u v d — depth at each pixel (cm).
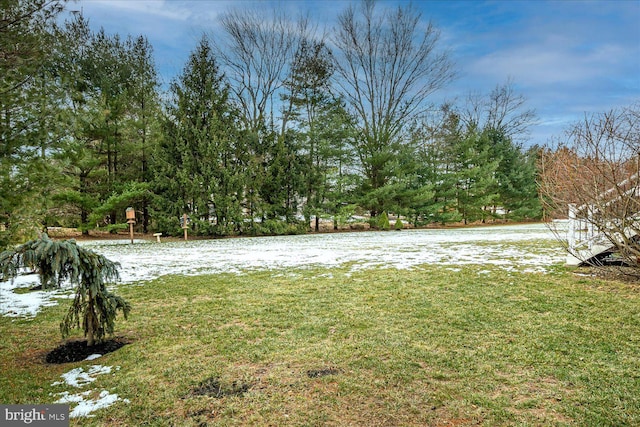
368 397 245
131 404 244
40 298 571
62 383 278
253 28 2328
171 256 1044
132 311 474
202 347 346
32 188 399
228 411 232
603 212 529
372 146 2442
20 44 383
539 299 477
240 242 1546
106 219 2139
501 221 3044
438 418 218
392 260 852
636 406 226
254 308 477
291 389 258
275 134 2141
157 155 1814
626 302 454
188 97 1927
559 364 288
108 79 1938
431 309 447
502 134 2972
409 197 2436
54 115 402
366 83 2520
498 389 252
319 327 394
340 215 2206
